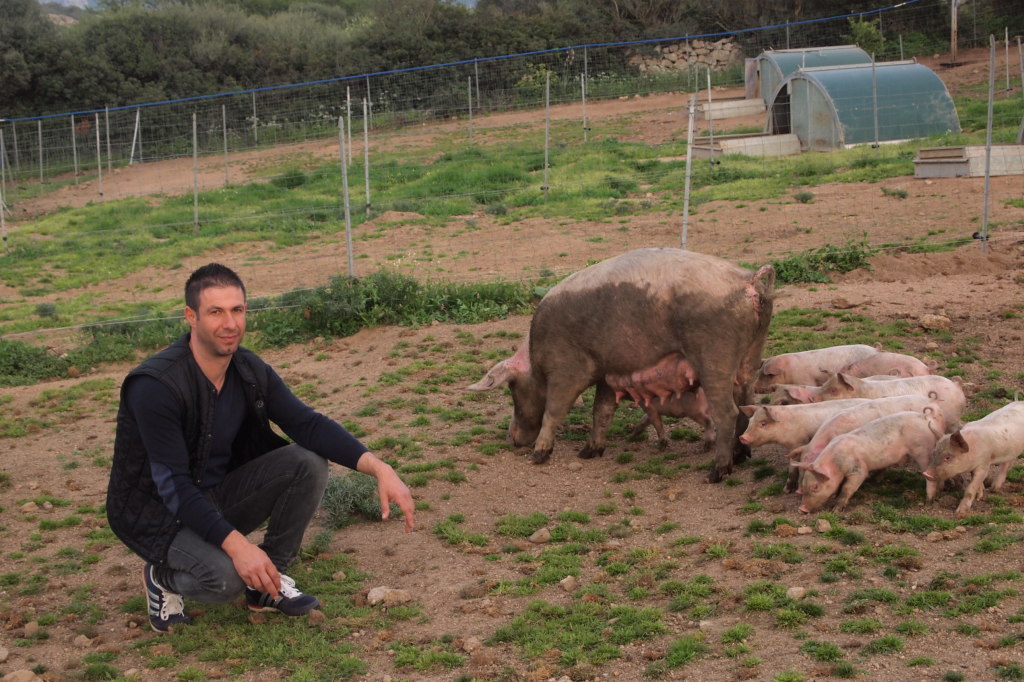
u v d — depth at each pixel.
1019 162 19.25
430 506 7.14
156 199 27.77
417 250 18.14
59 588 6.26
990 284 11.83
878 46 39.06
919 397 6.59
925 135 25.81
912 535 5.68
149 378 4.90
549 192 22.81
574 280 7.58
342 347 11.85
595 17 46.59
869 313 10.91
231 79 42.69
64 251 20.98
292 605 5.36
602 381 7.77
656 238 17.27
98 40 42.47
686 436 8.22
